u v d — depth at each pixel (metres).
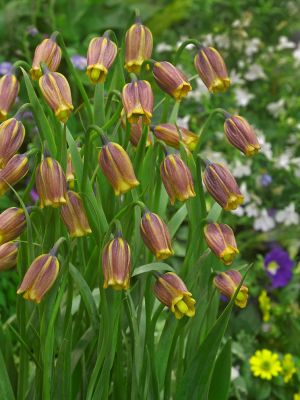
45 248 0.54
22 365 0.57
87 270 0.56
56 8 1.38
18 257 0.55
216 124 1.11
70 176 0.56
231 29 1.23
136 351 0.54
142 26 0.53
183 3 1.35
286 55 1.24
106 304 0.52
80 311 0.57
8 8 1.26
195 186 0.54
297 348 0.95
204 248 0.56
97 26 1.40
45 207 0.53
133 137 0.55
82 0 1.39
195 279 0.56
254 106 1.17
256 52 1.25
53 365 0.55
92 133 0.54
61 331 0.58
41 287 0.49
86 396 0.56
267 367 0.88
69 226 0.52
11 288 0.87
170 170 0.51
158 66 0.52
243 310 0.98
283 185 1.09
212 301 0.58
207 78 0.54
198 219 0.55
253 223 1.09
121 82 0.56
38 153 0.52
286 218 1.06
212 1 1.28
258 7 1.29
